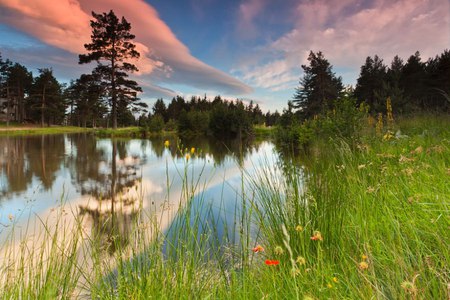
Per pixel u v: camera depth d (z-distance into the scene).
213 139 30.36
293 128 15.39
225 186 5.82
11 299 1.75
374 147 4.15
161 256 1.88
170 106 74.12
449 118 6.80
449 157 3.02
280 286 1.49
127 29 39.84
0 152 15.21
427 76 37.75
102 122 74.31
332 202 2.17
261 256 2.10
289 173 2.68
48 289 1.66
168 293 1.59
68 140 26.06
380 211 2.00
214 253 2.00
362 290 1.29
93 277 2.11
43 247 2.04
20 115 63.12
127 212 4.38
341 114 9.02
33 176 8.49
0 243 3.20
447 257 1.34
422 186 2.24
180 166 9.91
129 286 1.73
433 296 1.25
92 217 4.23
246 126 33.94
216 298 1.62
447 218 1.64
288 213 2.20
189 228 1.91
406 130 6.81
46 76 55.91
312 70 37.94
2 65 58.47
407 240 1.66
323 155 3.55
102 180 7.83
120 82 40.72
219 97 69.81
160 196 5.57
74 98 66.31
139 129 38.22
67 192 6.33
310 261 1.67
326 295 1.35
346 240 1.88
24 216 4.50
